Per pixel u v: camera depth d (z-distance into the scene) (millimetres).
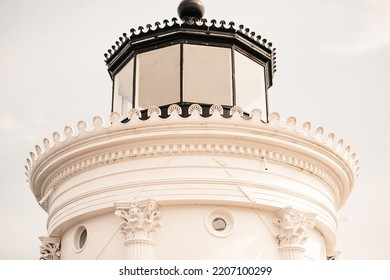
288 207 19156
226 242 18766
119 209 18922
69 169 20312
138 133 19203
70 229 20594
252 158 19453
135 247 18438
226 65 21516
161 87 21359
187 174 19000
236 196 18922
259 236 19062
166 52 21609
